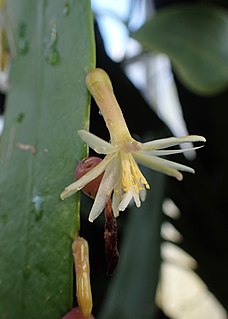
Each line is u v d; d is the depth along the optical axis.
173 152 0.08
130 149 0.07
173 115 0.29
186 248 0.19
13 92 0.08
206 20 0.15
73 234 0.08
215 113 0.18
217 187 0.19
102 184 0.07
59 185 0.08
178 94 0.20
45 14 0.08
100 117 0.18
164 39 0.15
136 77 0.29
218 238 0.19
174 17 0.15
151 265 0.14
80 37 0.08
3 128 0.08
